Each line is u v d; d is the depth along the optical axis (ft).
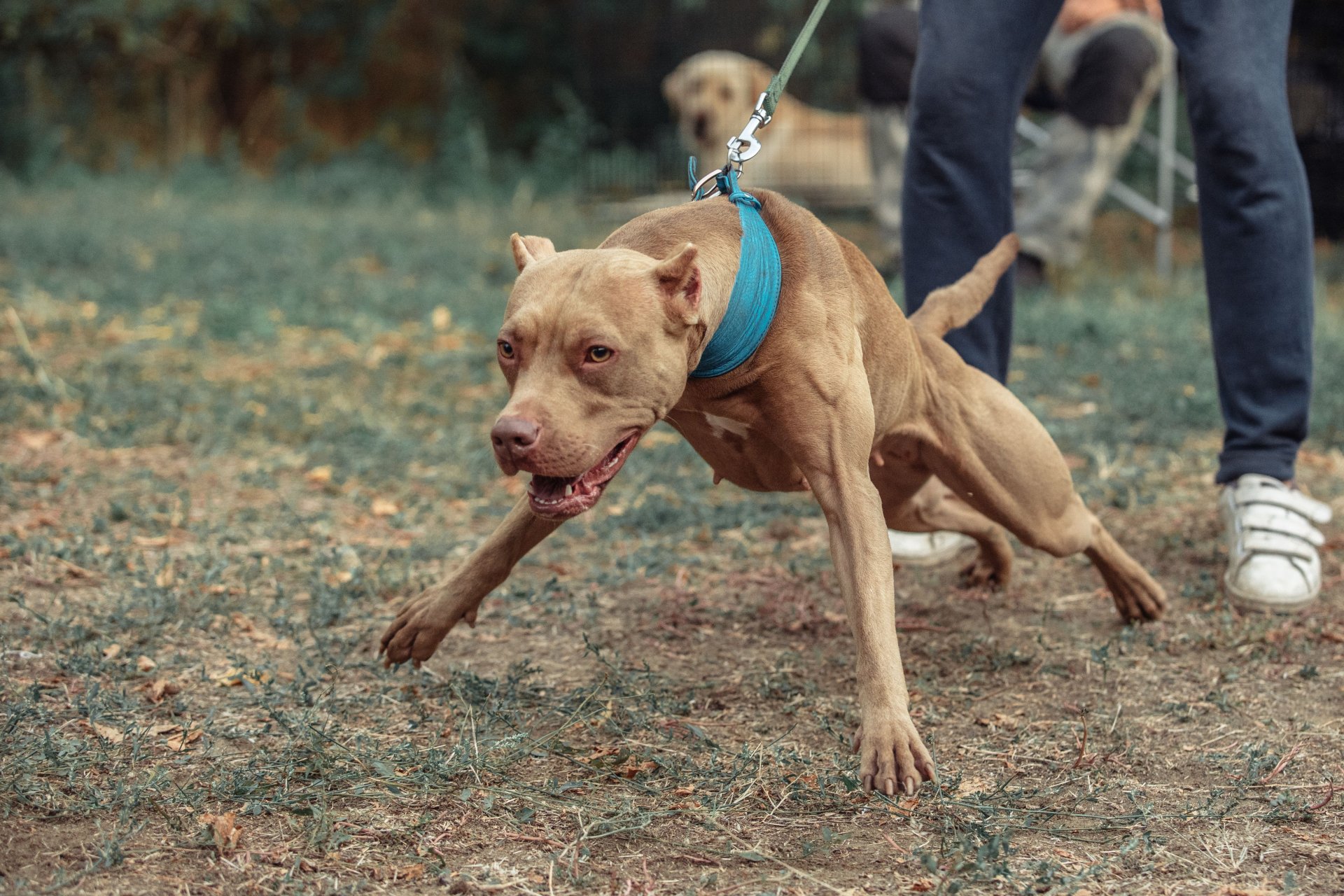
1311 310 12.00
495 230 36.01
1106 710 9.50
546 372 7.50
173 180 43.29
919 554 12.83
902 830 7.56
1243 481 11.97
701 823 7.64
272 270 27.99
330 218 37.45
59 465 15.25
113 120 48.24
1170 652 10.61
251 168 47.98
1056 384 19.63
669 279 7.57
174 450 16.14
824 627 11.25
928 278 12.25
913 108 12.22
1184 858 7.27
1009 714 9.48
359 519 13.94
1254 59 11.66
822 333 8.39
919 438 10.14
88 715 8.82
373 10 51.16
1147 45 25.98
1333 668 10.23
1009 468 10.14
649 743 8.84
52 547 12.19
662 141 46.80
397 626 9.42
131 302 24.35
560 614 11.39
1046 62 27.07
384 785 7.92
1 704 8.91
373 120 53.52
